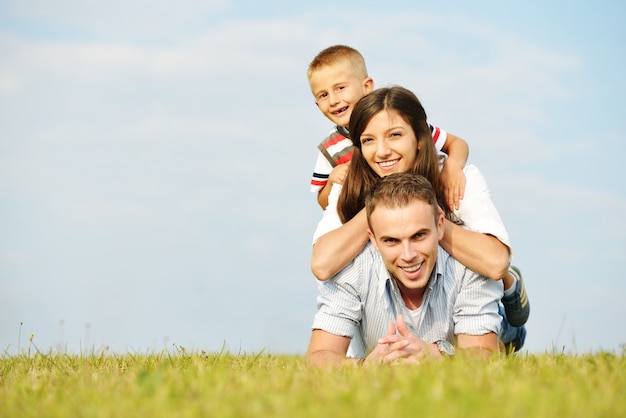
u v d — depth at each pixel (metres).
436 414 2.61
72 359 5.39
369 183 5.27
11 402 3.39
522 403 2.71
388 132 5.05
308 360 4.75
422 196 4.55
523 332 6.48
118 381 3.78
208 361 4.62
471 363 3.65
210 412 2.81
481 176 5.39
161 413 2.84
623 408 2.75
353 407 2.79
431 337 5.07
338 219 5.47
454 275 4.94
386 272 4.95
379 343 4.35
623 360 3.94
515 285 5.79
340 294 5.03
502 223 5.07
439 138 6.16
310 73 7.45
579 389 3.02
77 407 3.15
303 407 2.87
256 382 3.41
